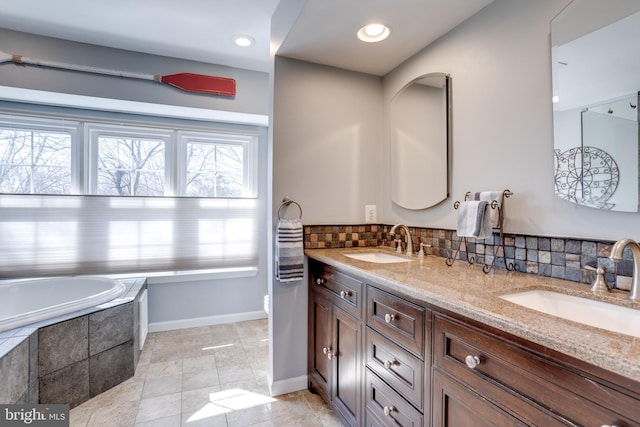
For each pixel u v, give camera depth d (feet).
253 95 8.96
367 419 4.50
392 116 6.93
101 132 8.88
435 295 3.13
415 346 3.55
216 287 10.06
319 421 5.51
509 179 4.44
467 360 2.83
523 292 3.43
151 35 7.17
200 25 6.77
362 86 7.09
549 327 2.27
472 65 5.01
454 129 5.37
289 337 6.39
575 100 3.67
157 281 9.29
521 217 4.27
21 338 4.99
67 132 8.63
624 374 1.75
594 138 3.51
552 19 3.91
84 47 7.46
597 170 3.49
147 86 8.01
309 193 6.61
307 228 6.58
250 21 6.63
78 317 5.95
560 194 3.80
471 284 3.56
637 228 3.20
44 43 7.15
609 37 3.39
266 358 7.80
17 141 8.24
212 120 9.77
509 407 2.49
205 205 9.82
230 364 7.49
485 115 4.81
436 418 3.25
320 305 6.00
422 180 6.06
